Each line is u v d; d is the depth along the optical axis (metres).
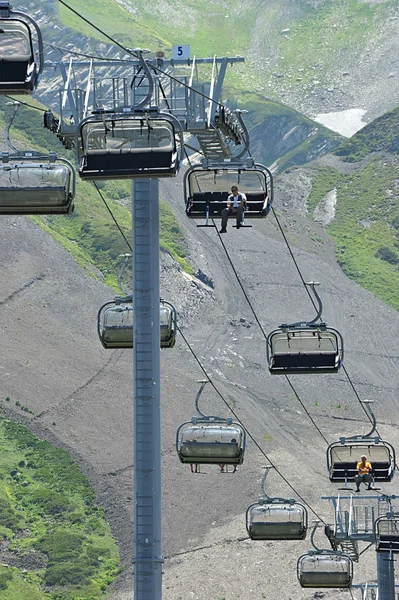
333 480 132.75
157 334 80.44
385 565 131.75
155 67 84.19
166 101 85.81
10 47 60.94
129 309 94.19
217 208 82.31
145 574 79.31
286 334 99.31
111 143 67.56
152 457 79.94
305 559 128.62
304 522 116.44
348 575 129.50
